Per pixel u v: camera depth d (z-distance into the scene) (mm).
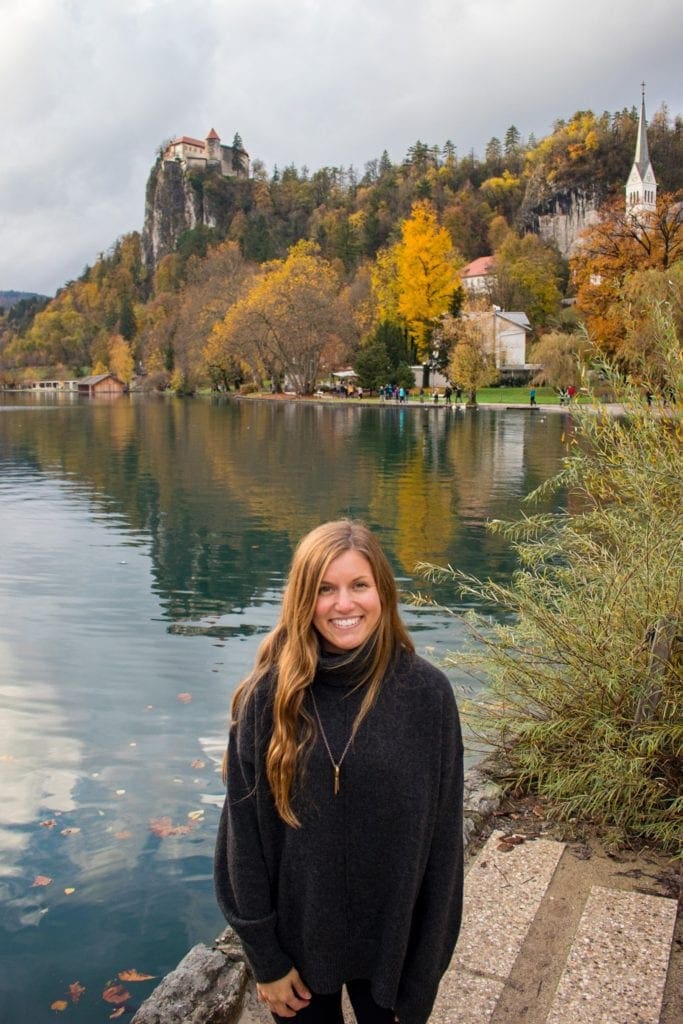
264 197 182875
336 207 169500
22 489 19859
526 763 4035
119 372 130375
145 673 7500
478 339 54531
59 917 3980
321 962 1788
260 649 1922
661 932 2926
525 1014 2553
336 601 1771
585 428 4293
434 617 9125
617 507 4332
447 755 1821
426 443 30938
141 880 4273
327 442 31984
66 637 8602
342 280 106812
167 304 128750
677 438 4012
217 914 4004
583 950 2832
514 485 19797
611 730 3697
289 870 1782
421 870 1797
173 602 10000
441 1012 2561
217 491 19266
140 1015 2707
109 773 5480
